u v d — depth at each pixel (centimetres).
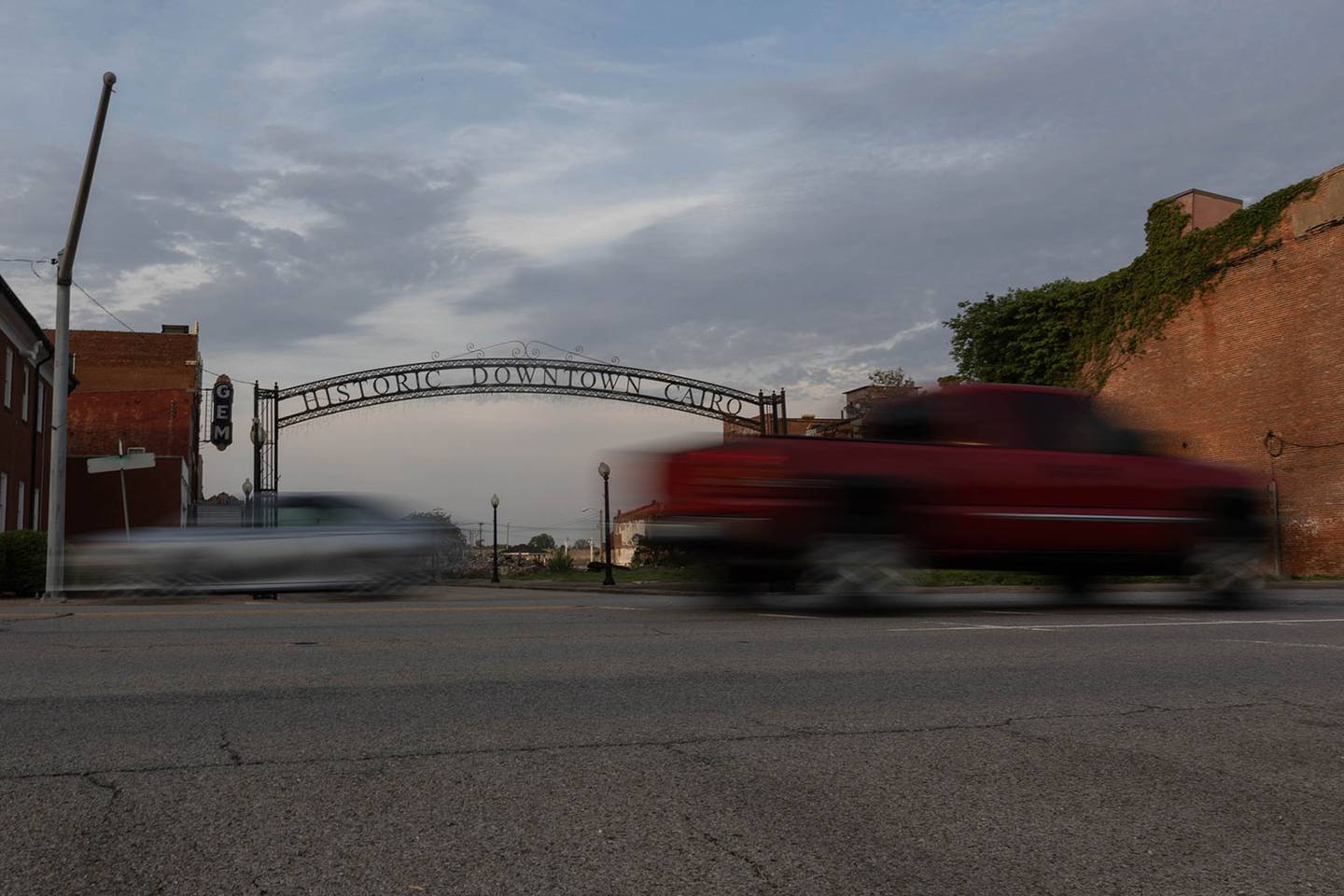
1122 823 351
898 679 618
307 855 314
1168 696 570
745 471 1088
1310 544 2502
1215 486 1192
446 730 477
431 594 1723
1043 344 3347
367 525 1558
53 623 959
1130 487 1159
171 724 487
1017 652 736
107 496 3812
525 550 4250
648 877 299
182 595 1516
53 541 1485
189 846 321
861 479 1092
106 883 292
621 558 3925
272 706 531
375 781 391
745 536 1078
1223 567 1195
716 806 363
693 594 1839
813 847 325
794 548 1080
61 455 1504
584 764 417
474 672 639
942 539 1102
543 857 314
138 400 4662
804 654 724
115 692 568
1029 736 472
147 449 4638
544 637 823
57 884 291
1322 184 2539
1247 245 2733
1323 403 2498
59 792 375
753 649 753
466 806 361
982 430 1135
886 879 300
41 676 622
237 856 313
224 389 4612
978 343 3503
